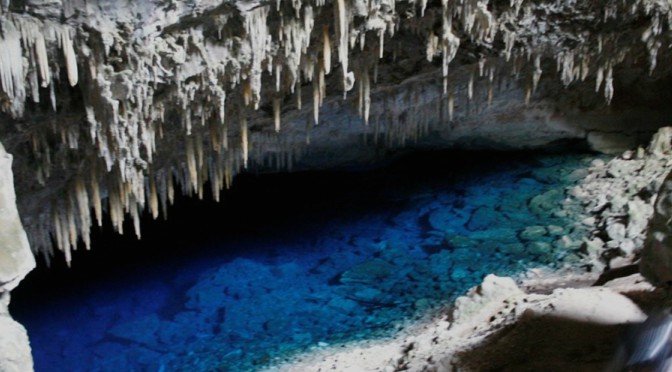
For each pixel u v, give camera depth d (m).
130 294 8.52
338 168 11.22
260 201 10.77
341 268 8.60
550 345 4.64
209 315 7.86
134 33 4.53
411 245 8.91
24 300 8.49
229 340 7.30
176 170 7.43
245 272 8.77
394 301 7.57
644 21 7.36
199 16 4.75
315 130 9.16
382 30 5.83
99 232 10.04
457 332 5.83
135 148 5.33
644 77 9.95
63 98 5.00
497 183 10.28
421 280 7.92
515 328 5.07
